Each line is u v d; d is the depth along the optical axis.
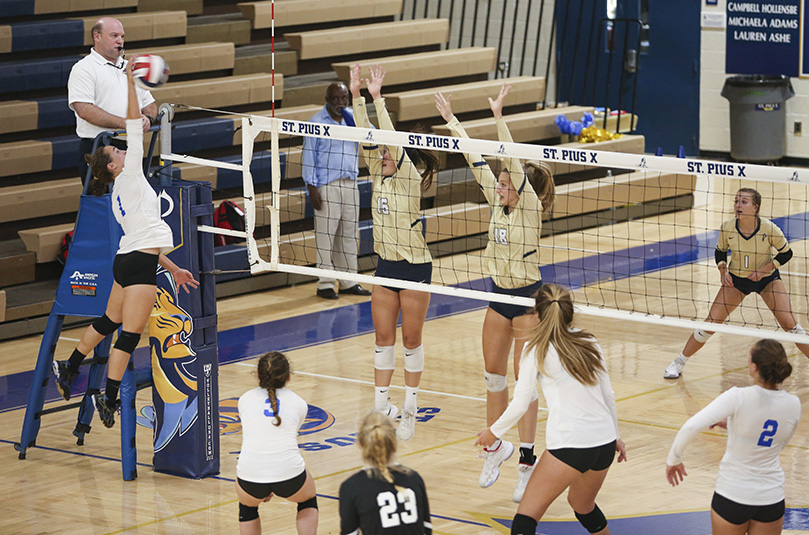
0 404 11.09
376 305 9.76
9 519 8.17
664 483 8.68
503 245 8.72
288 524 8.02
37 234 14.13
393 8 20.02
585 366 6.67
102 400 8.62
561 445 6.66
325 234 14.95
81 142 11.10
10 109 14.95
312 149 14.62
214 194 15.99
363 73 18.08
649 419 10.24
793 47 22.97
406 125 18.36
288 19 18.72
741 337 13.08
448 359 12.35
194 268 8.87
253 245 9.59
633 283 15.43
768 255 11.02
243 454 7.12
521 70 20.72
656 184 19.78
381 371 9.90
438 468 9.12
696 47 23.64
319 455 9.43
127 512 8.29
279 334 13.46
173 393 9.03
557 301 6.85
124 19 16.88
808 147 23.42
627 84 24.42
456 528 7.89
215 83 16.64
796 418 6.32
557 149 8.41
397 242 9.69
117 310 8.85
